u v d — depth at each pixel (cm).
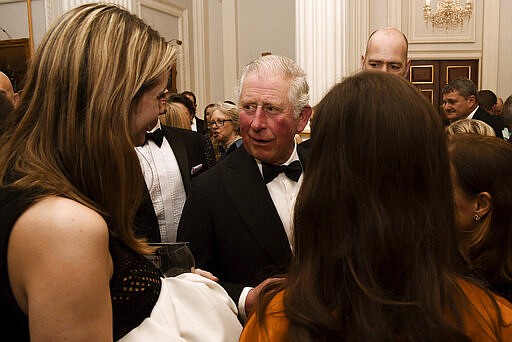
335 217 76
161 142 268
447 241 76
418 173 74
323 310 73
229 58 855
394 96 75
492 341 73
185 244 129
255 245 155
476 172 118
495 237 118
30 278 74
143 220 232
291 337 73
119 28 89
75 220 75
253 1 847
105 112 85
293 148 168
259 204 157
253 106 155
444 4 766
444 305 73
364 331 70
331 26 521
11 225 75
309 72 529
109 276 84
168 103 357
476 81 781
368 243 73
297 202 80
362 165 74
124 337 91
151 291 96
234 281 158
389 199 74
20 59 546
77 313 74
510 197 117
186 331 101
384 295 72
